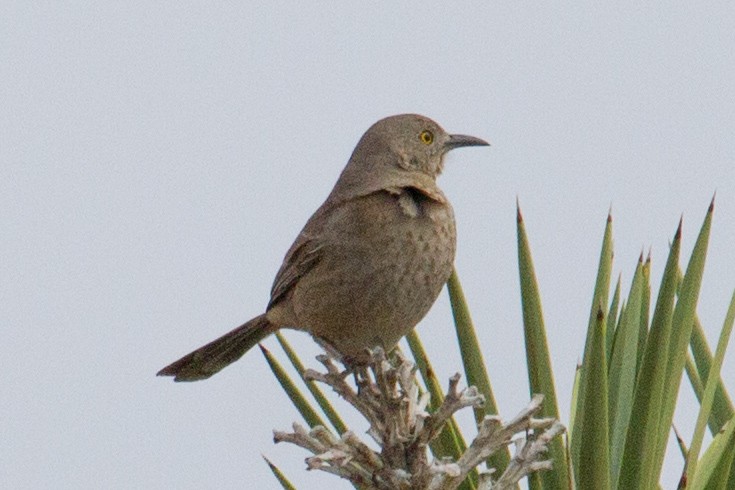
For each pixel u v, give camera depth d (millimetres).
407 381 6344
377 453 6098
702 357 8258
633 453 6738
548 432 5762
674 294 6688
